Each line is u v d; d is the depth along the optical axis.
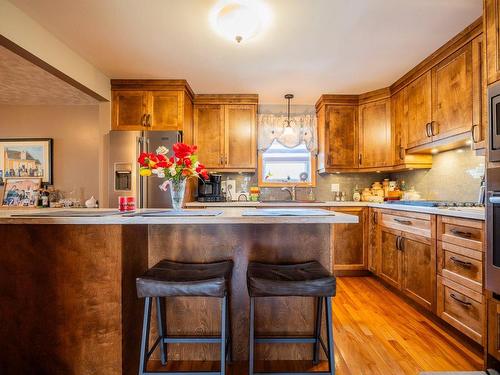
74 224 1.43
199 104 3.67
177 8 1.91
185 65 2.80
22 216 1.36
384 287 3.00
